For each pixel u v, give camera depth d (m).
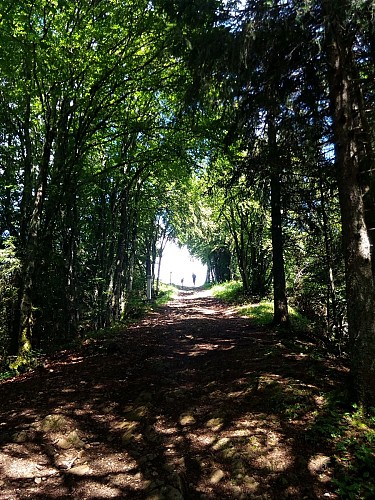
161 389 6.85
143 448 4.75
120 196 17.33
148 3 9.09
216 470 4.06
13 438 5.02
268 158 7.47
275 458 4.18
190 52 6.31
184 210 23.80
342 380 6.34
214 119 9.66
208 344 10.70
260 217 20.44
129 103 12.94
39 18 9.95
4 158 12.37
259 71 6.11
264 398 5.73
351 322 5.22
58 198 11.38
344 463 3.95
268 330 11.74
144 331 13.98
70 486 3.95
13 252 10.04
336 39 5.39
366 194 6.56
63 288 13.34
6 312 10.57
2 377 8.65
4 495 3.77
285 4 5.45
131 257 22.98
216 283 47.66
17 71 10.44
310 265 12.46
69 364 9.24
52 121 11.12
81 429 5.34
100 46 9.71
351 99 6.27
